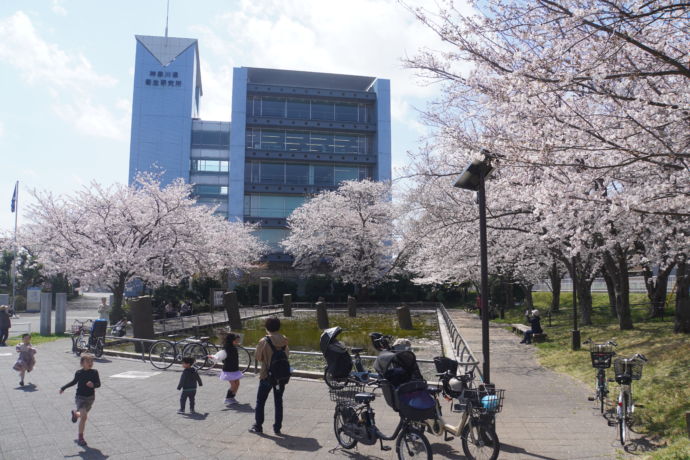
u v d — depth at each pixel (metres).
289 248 53.94
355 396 6.16
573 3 7.47
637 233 13.73
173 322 28.44
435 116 14.30
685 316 15.02
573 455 6.20
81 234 26.42
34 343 18.84
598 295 35.81
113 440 6.88
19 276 52.28
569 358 13.84
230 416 8.27
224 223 48.47
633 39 6.93
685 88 7.69
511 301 37.62
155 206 28.52
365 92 64.38
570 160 8.57
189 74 62.72
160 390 10.38
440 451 6.44
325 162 62.84
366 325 28.84
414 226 21.22
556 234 12.34
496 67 9.36
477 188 7.59
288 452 6.44
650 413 7.73
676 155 7.07
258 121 61.47
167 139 61.53
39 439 6.91
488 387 5.95
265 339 7.40
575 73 7.32
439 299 51.84
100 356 15.45
